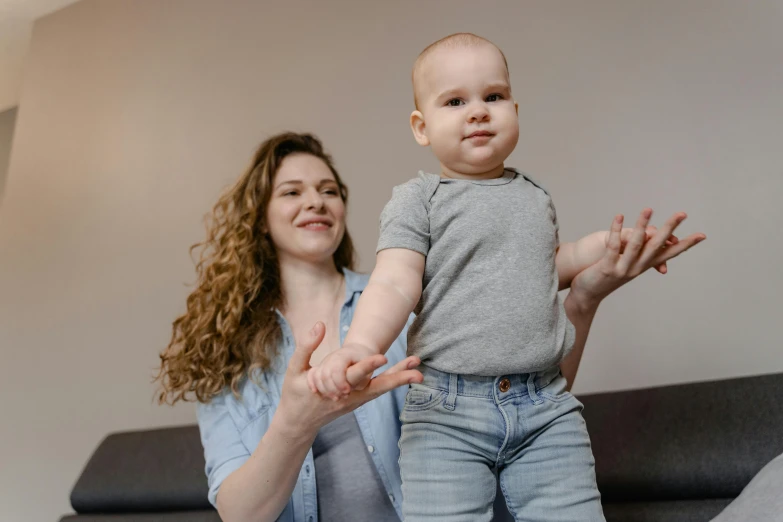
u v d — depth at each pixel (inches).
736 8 80.1
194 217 116.9
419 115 46.1
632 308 79.4
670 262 78.1
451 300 40.9
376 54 106.7
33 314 127.9
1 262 134.8
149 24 134.0
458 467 39.5
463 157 43.1
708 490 56.4
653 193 80.7
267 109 115.7
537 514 39.4
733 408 57.7
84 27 142.2
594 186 84.5
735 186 76.2
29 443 121.0
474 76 43.0
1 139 179.0
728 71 79.1
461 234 41.4
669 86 82.3
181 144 122.8
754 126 76.5
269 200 66.2
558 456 39.8
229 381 60.7
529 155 89.8
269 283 65.7
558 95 89.4
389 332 37.5
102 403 116.3
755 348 72.2
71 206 131.2
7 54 158.6
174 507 79.4
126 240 122.8
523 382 40.5
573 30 90.3
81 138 134.8
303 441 45.2
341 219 66.4
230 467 55.0
